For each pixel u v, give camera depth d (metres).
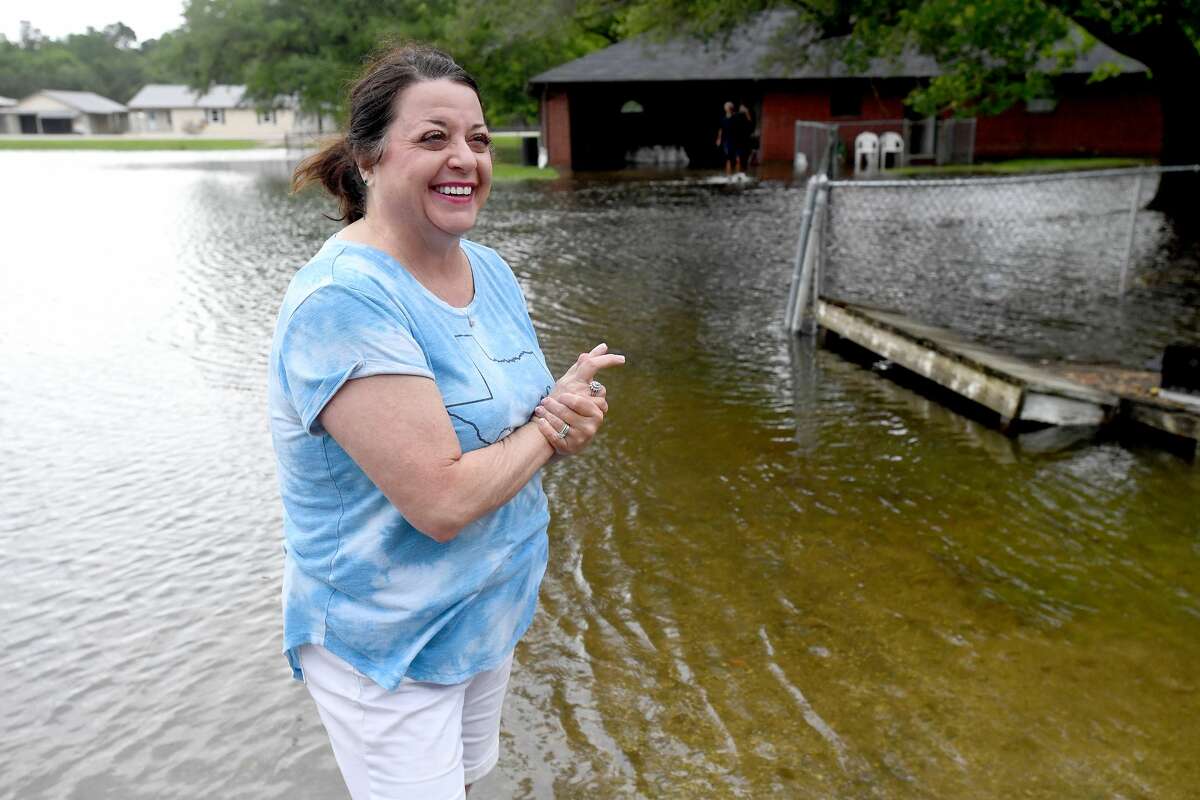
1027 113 30.30
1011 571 4.16
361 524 1.82
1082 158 29.30
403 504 1.72
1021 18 13.59
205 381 7.11
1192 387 6.20
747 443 5.72
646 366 7.40
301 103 36.78
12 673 3.50
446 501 1.72
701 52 30.02
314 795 2.87
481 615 1.95
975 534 4.52
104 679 3.46
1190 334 8.27
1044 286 10.46
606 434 5.88
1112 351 7.72
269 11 36.66
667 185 23.16
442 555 1.86
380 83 1.80
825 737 3.08
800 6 17.11
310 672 1.97
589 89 31.30
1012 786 2.86
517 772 2.92
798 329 8.41
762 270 11.52
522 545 2.01
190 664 3.54
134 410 6.46
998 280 10.83
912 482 5.13
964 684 3.36
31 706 3.31
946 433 5.88
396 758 1.93
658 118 32.38
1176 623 3.74
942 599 3.93
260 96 37.00
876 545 4.41
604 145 32.41
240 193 23.62
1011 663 3.48
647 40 23.44
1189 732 3.10
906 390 6.75
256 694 3.36
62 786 2.92
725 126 24.98
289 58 36.12
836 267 11.68
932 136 28.30
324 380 1.68
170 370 7.41
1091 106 29.89
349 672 1.91
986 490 5.02
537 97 34.44
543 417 1.90
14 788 2.92
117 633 3.76
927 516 4.71
